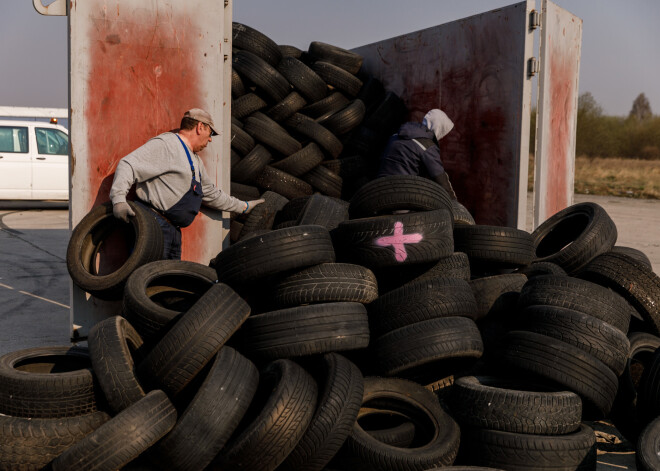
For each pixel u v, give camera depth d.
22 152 13.88
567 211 5.77
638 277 4.36
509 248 4.48
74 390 3.21
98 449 2.82
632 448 3.80
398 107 7.30
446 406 3.55
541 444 3.13
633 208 16.95
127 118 4.46
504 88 5.89
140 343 3.61
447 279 3.76
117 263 4.61
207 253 4.96
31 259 8.96
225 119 4.97
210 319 3.27
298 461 2.99
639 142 34.03
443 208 4.31
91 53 4.29
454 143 6.56
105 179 4.43
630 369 4.02
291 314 3.41
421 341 3.50
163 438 3.00
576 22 6.47
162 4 4.50
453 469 2.87
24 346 5.11
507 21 5.84
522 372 3.55
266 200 5.93
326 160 7.24
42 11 4.28
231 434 3.04
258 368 3.48
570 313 3.68
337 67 7.48
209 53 4.71
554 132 6.28
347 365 3.31
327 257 3.75
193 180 4.50
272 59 7.29
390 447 3.06
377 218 3.96
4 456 3.00
